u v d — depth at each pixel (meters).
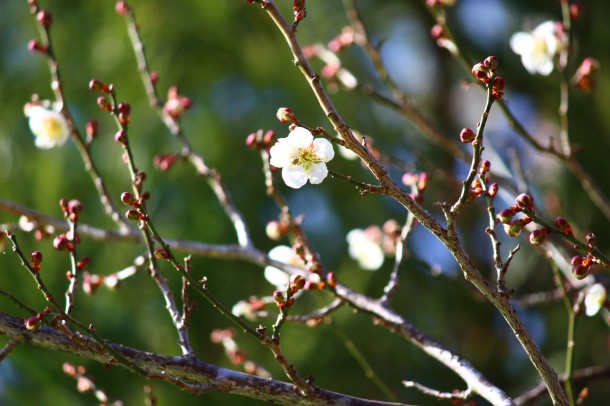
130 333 5.51
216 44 6.48
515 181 4.87
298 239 4.10
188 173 6.00
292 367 2.90
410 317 6.32
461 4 7.61
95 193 5.89
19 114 6.19
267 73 6.54
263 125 6.33
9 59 6.38
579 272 2.76
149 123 6.08
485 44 7.54
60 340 2.94
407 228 4.14
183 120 6.14
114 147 6.02
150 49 6.33
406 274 6.40
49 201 5.85
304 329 5.77
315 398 2.95
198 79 6.36
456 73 7.98
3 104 6.22
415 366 6.03
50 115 4.36
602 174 6.69
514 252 2.78
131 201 2.87
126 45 6.27
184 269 2.83
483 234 7.15
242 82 6.47
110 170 5.95
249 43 6.63
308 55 5.55
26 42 6.45
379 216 6.42
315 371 5.68
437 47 8.02
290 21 6.80
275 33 6.73
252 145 4.03
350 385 5.77
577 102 6.92
